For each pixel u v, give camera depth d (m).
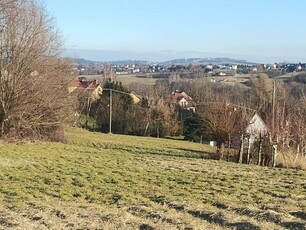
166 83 98.69
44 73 31.55
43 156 23.41
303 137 25.58
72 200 11.71
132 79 116.06
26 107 31.36
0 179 15.01
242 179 16.22
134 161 22.17
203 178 16.16
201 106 53.28
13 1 29.92
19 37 30.55
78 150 28.41
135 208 10.39
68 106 33.78
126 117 59.69
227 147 28.33
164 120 59.59
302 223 8.66
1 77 30.55
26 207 10.46
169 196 12.15
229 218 9.09
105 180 15.20
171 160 23.48
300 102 33.91
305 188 14.33
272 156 23.64
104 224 8.59
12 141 31.08
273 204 10.97
